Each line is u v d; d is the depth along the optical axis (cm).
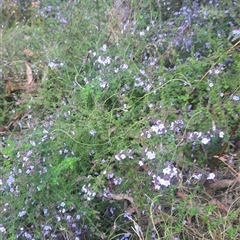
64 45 313
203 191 204
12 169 216
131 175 206
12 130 273
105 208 214
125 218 211
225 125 215
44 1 368
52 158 218
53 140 225
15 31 357
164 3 304
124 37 282
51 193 211
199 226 196
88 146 221
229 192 211
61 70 288
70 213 208
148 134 208
